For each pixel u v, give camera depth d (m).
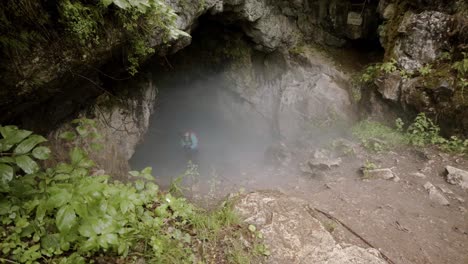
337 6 8.84
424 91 6.70
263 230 3.55
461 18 6.35
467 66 6.07
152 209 3.42
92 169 5.25
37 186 3.03
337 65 8.83
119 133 6.50
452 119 6.42
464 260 3.93
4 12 2.94
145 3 3.72
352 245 3.71
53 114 4.84
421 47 6.91
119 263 2.69
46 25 3.35
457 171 5.54
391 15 7.59
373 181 5.71
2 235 2.50
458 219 4.70
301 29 9.43
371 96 7.78
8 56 3.17
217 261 3.11
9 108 3.70
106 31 4.04
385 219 4.62
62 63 3.72
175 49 6.19
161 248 2.87
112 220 2.50
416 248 4.06
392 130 7.23
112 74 5.43
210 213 3.84
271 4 8.73
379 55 8.69
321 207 4.95
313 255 3.38
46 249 2.49
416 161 6.19
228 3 7.46
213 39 9.94
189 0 5.82
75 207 2.29
